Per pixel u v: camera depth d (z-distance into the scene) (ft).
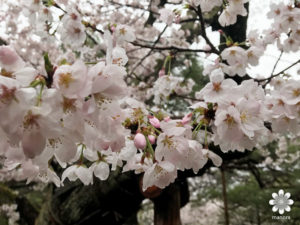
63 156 0.53
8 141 0.46
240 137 0.72
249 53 1.53
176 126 0.66
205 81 3.20
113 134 0.53
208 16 2.06
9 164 0.60
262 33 1.65
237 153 1.77
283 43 1.61
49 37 1.38
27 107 0.43
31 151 0.44
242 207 4.42
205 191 4.79
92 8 2.69
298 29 1.45
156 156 0.66
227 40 1.48
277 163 3.95
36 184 4.30
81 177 0.77
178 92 2.67
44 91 0.45
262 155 3.88
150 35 3.14
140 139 0.64
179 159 0.67
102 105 0.50
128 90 0.51
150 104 3.15
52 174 0.69
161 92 1.79
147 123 0.69
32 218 2.95
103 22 2.70
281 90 0.99
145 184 0.67
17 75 0.47
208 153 0.83
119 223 2.04
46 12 1.34
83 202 1.99
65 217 2.02
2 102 0.43
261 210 3.88
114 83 0.50
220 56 1.51
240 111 0.72
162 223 2.14
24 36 3.32
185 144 0.66
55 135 0.45
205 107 0.78
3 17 3.23
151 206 5.82
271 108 1.01
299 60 1.48
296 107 0.98
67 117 0.47
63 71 0.46
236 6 1.28
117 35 1.33
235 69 1.53
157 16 2.59
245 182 4.32
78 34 1.32
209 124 0.80
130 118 0.70
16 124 0.43
